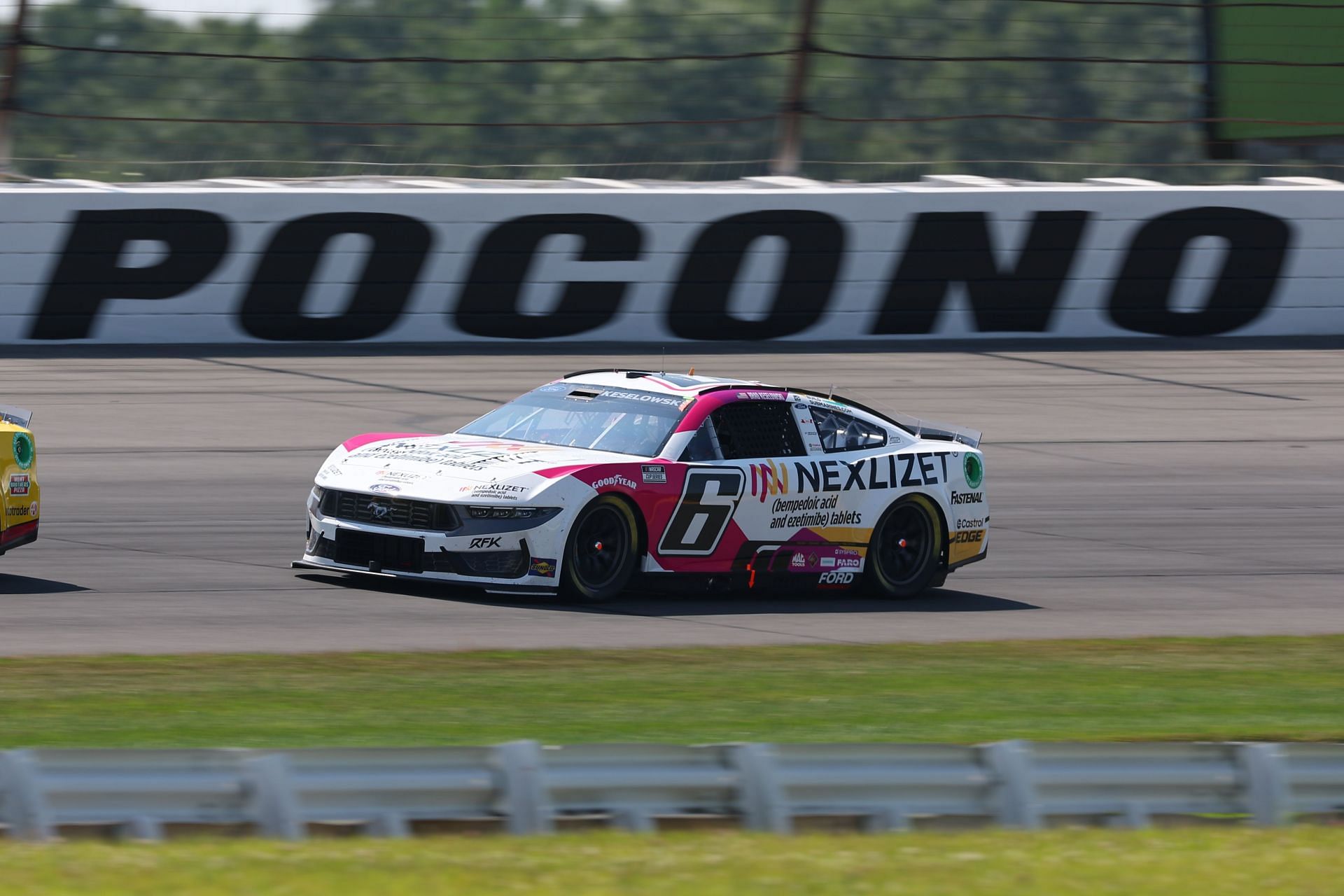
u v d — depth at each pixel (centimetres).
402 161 7769
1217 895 1504
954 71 8256
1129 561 4200
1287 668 3008
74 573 3409
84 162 7381
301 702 2397
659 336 7688
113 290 7112
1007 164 8269
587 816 1716
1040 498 5025
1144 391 7044
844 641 3077
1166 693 2745
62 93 7406
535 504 3072
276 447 5350
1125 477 5419
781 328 7788
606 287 7619
